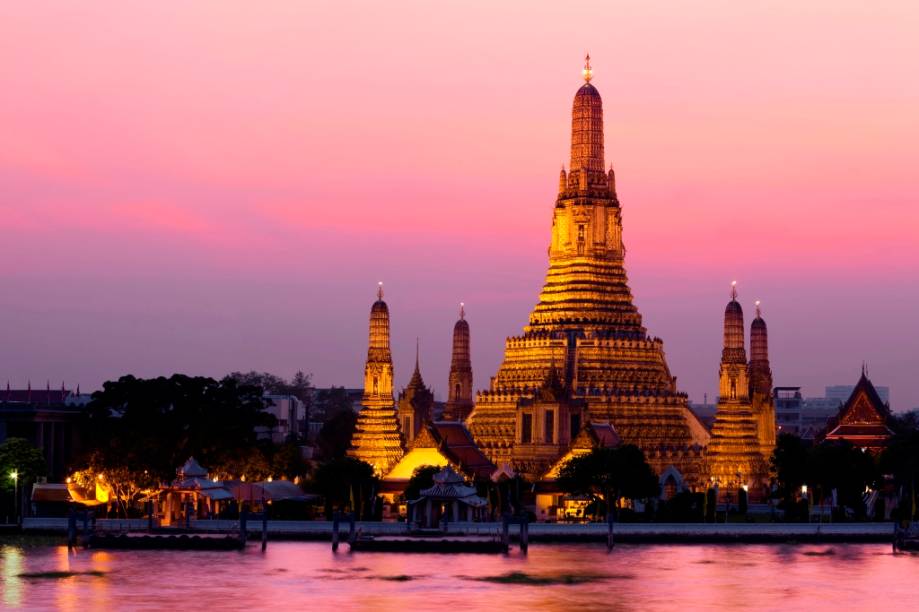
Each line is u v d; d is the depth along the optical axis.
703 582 195.75
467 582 193.62
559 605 178.38
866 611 176.12
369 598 181.50
